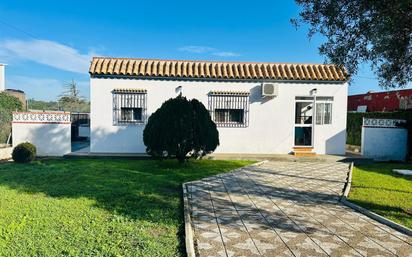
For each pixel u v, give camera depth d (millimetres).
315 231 5047
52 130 13094
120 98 13344
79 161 11820
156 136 10164
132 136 13438
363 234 4949
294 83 14070
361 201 6883
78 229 4832
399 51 5809
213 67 14336
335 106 14250
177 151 10250
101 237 4562
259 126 14062
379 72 6625
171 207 6199
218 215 5785
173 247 4344
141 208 6059
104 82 13258
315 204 6664
